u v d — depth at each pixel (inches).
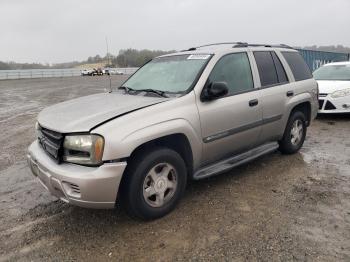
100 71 2615.7
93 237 138.5
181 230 140.6
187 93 158.7
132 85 190.9
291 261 118.0
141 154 140.9
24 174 217.3
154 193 146.3
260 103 190.5
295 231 136.4
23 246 134.2
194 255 123.9
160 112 145.8
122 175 131.9
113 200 132.0
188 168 162.1
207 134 162.7
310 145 261.4
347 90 344.5
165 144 154.9
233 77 181.9
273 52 217.0
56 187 135.4
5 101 717.9
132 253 126.8
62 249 131.2
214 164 177.2
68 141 133.3
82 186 126.3
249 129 185.8
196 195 172.9
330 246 126.0
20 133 348.2
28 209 166.1
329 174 197.9
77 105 163.2
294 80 224.5
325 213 150.9
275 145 213.3
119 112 140.7
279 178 193.2
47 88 1120.2
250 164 217.2
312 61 767.1
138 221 148.9
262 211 154.2
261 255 122.0
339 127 325.1
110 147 128.1
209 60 173.6
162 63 195.3
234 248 126.8
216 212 154.6
